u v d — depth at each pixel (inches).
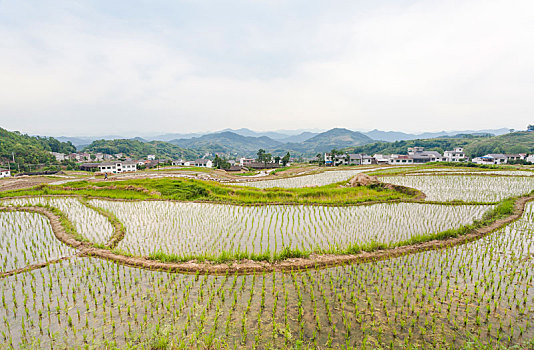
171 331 247.6
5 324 258.2
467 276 344.5
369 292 310.0
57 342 236.2
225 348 227.0
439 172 1653.5
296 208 787.4
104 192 1103.6
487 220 578.9
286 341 233.9
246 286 325.4
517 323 252.5
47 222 626.5
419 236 479.5
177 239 509.4
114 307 285.7
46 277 352.5
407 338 236.5
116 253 423.2
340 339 236.2
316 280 338.6
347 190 1071.6
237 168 3964.1
